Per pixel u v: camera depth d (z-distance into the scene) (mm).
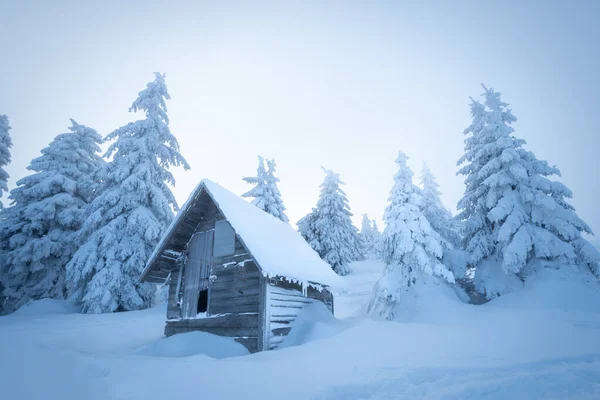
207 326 12266
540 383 5008
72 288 23297
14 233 24109
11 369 4551
